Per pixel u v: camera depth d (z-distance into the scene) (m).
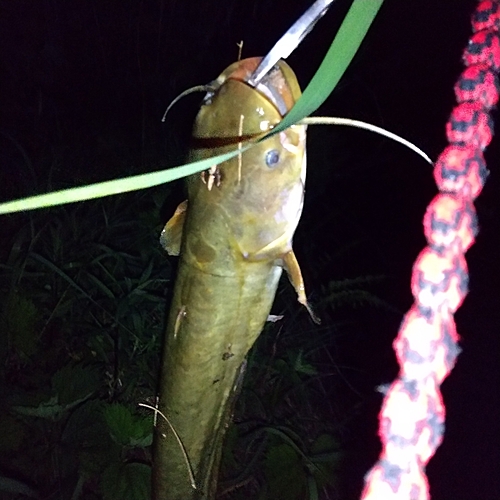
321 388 0.97
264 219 0.43
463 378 0.87
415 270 0.23
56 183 1.22
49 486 0.81
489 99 0.25
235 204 0.43
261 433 0.89
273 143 0.41
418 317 0.22
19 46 1.64
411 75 1.49
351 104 1.48
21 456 0.83
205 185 0.44
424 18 1.49
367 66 1.52
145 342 0.96
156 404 0.58
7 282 1.00
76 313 1.01
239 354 0.51
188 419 0.53
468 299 0.96
